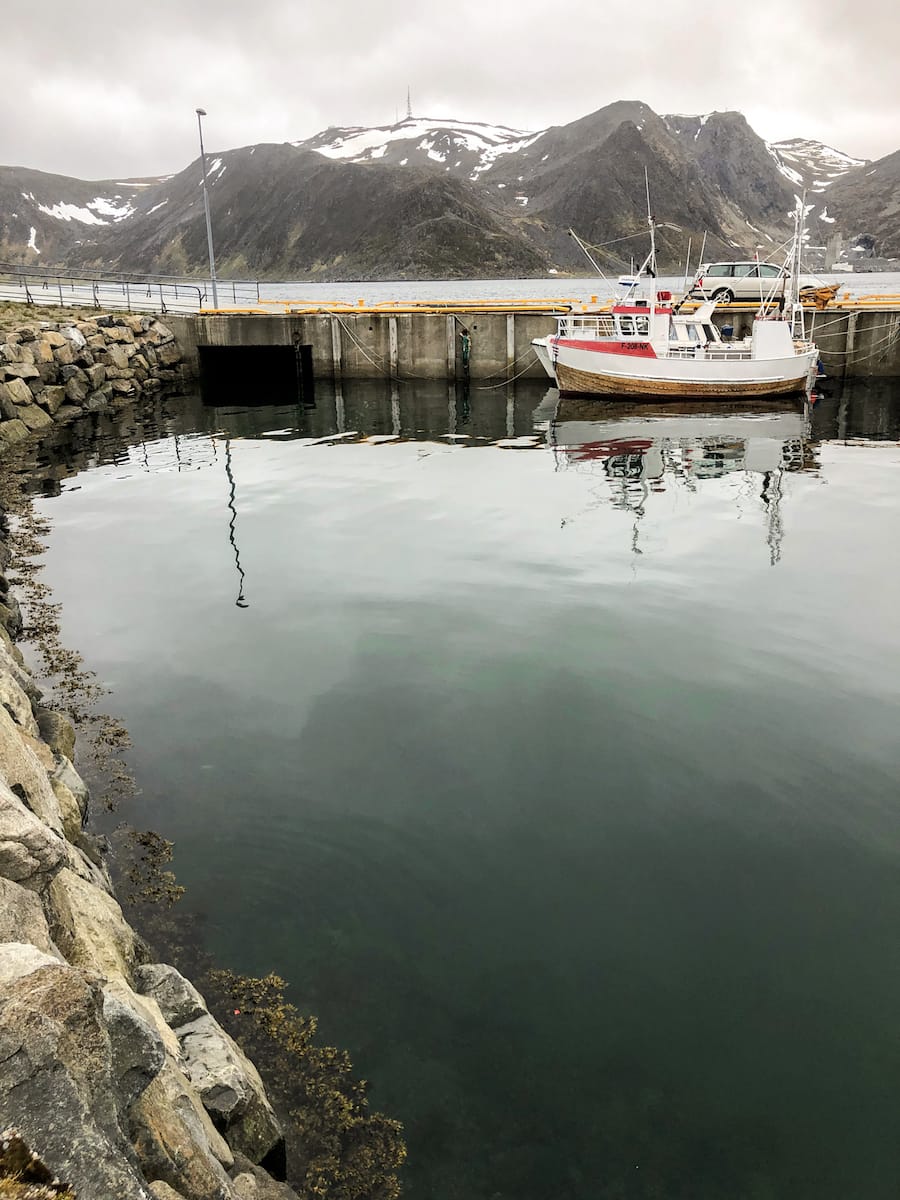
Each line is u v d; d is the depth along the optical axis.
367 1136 4.21
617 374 30.14
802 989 5.09
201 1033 4.25
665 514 15.54
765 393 30.06
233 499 17.27
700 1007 4.96
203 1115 3.59
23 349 27.30
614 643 9.87
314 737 7.95
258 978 5.20
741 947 5.41
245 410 30.02
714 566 12.53
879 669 9.16
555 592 11.53
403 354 36.22
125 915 5.71
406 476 19.16
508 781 7.19
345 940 5.50
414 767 7.43
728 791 7.05
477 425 26.25
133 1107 3.05
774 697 8.57
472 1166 4.07
